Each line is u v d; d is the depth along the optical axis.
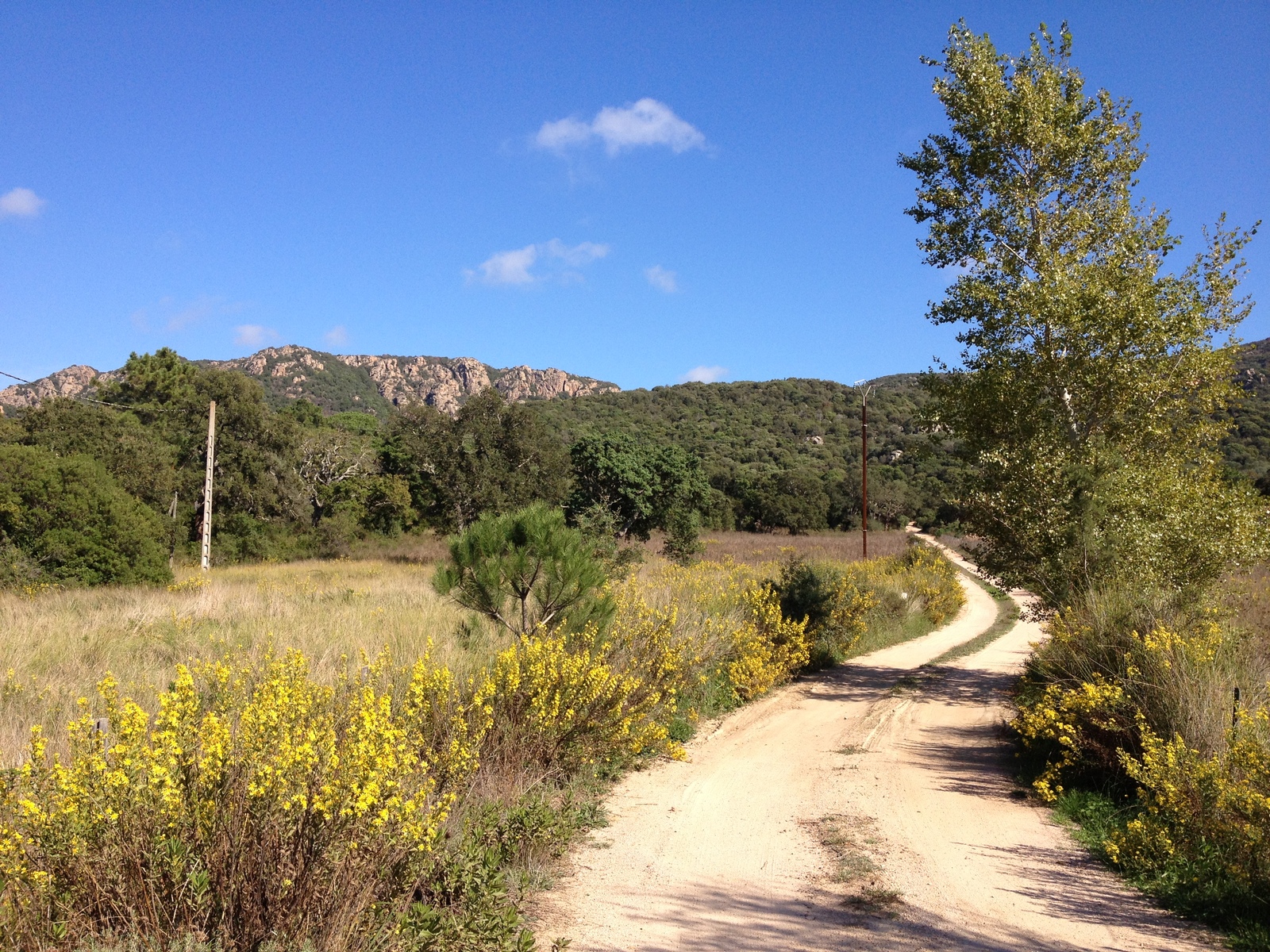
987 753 9.84
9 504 21.39
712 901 5.32
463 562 9.70
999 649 20.75
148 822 3.64
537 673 7.51
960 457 16.34
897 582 26.23
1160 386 14.06
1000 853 6.46
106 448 35.78
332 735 4.14
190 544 36.16
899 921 5.04
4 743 5.74
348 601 16.86
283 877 3.73
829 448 93.19
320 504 46.06
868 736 10.68
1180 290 14.03
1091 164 15.69
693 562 30.67
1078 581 12.45
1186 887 5.61
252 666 7.59
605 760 8.29
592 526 24.91
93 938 3.45
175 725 3.84
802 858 6.24
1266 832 5.61
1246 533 12.38
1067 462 13.36
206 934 3.64
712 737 10.41
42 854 3.49
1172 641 8.07
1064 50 15.82
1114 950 4.68
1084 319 13.98
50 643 10.68
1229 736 6.58
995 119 15.62
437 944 3.94
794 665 15.09
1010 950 4.65
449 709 6.57
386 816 3.87
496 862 4.96
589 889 5.46
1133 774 7.04
